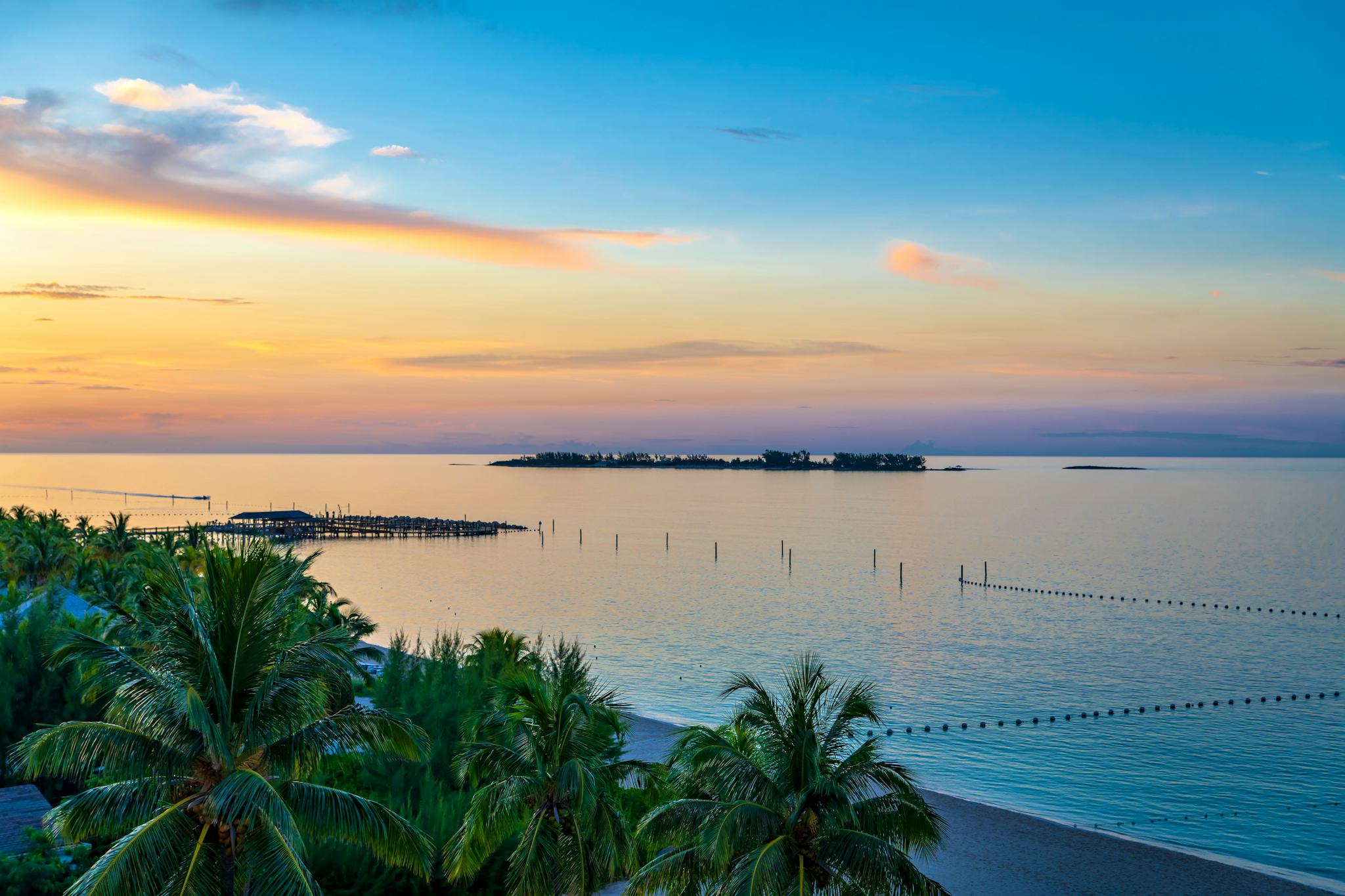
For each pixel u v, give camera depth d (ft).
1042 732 215.31
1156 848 136.36
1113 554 599.98
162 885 59.67
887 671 277.23
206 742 63.41
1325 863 142.41
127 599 113.09
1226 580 477.77
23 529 270.26
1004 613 381.19
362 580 476.13
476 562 553.64
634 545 651.25
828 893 72.74
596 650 305.73
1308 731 216.95
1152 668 281.95
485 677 127.24
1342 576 492.13
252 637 66.39
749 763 76.38
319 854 88.43
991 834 140.87
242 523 650.43
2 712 106.42
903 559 574.15
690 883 77.20
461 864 83.30
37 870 78.59
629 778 137.08
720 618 368.68
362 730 68.95
